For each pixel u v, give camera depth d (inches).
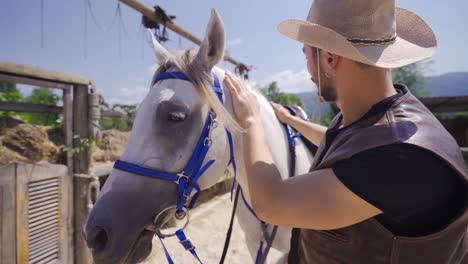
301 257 38.8
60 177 86.4
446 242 25.2
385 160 24.7
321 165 30.1
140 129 44.8
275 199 30.1
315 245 33.4
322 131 62.5
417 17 36.4
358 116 31.7
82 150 92.2
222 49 46.7
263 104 62.3
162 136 43.9
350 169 25.9
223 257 57.9
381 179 24.5
